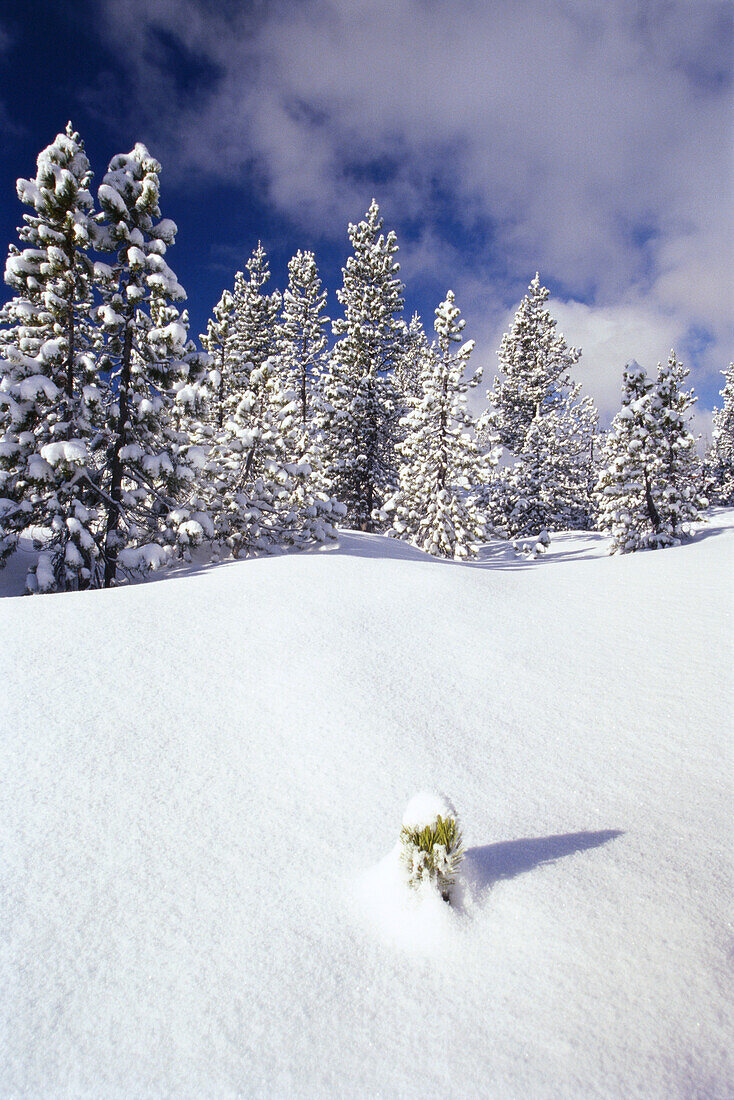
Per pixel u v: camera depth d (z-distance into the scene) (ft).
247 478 53.72
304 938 7.78
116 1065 6.14
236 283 144.87
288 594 26.48
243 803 11.35
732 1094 5.29
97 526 45.96
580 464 148.66
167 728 14.34
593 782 12.04
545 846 9.55
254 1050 6.20
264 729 14.40
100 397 40.91
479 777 12.35
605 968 6.84
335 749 13.48
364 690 16.72
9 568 47.57
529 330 158.40
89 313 44.93
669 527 67.26
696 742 13.60
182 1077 5.95
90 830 10.47
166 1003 6.90
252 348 141.49
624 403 71.51
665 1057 5.71
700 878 8.50
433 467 85.56
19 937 8.05
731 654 18.74
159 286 41.78
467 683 17.70
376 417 112.37
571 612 24.93
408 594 27.48
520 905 7.93
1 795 11.50
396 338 133.90
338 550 54.24
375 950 7.47
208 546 52.29
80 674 17.20
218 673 17.63
